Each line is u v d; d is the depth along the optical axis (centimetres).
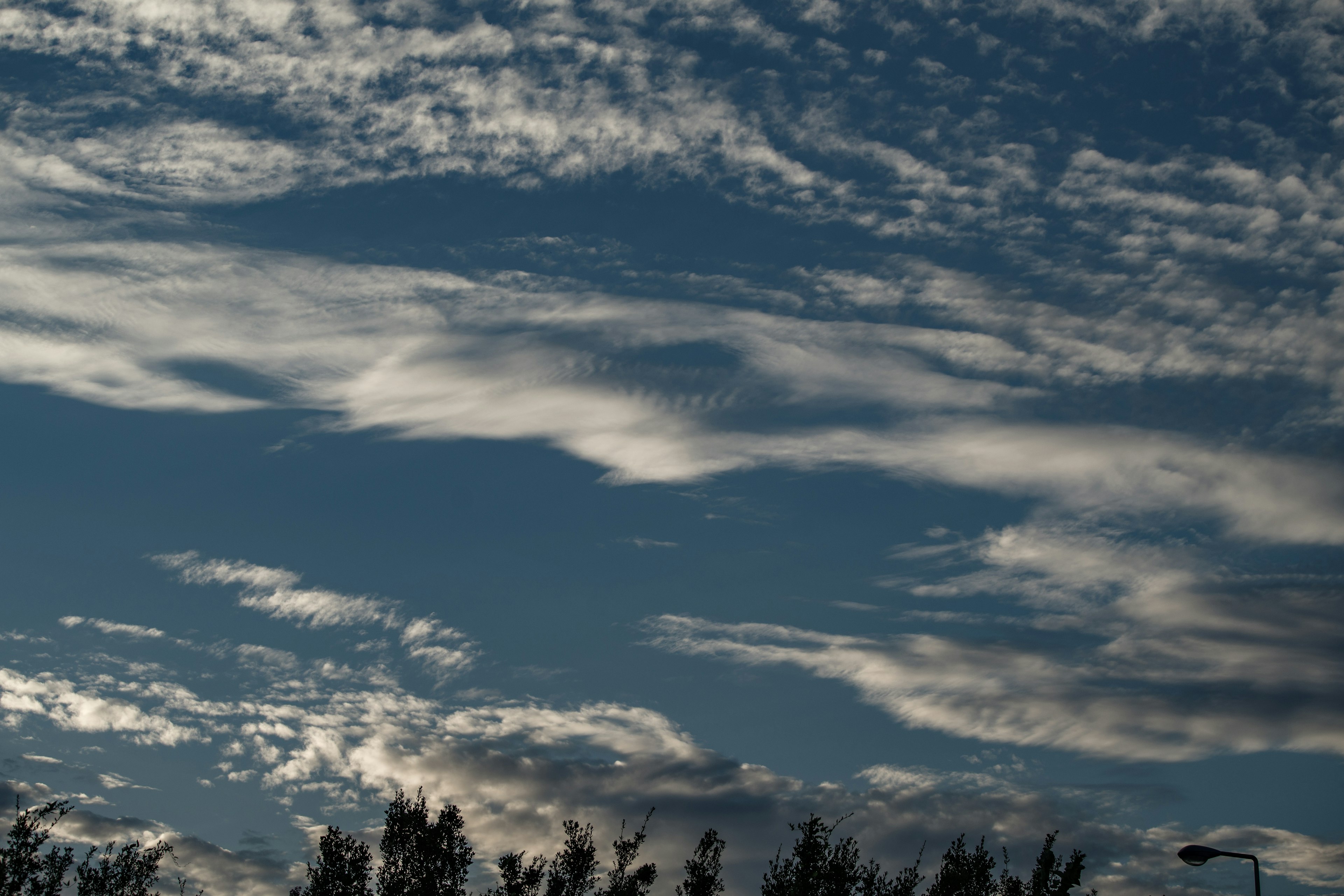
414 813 3988
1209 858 2978
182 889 3547
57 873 3319
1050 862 3616
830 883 3672
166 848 3584
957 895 3653
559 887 4081
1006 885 3703
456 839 3972
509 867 4053
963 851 3772
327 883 3812
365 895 3838
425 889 3844
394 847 3934
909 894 3659
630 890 4156
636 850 4272
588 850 4191
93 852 3447
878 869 3728
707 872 4194
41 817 3350
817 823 3806
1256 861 2953
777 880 3772
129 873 3462
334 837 3906
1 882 3177
